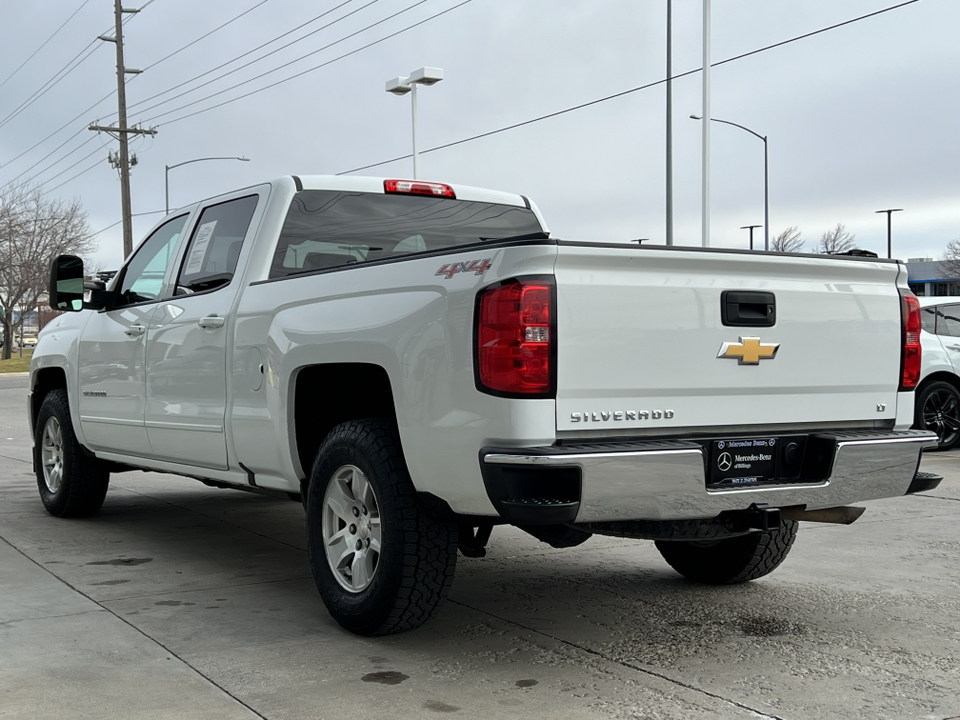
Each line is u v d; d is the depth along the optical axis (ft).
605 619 15.49
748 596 16.93
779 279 13.62
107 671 12.94
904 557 19.79
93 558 19.97
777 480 13.52
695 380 12.85
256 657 13.52
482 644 14.17
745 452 13.34
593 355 12.11
